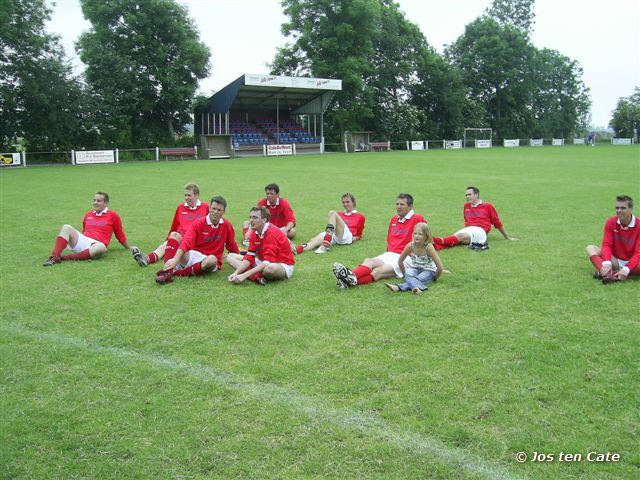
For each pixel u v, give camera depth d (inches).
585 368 160.6
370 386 151.9
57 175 910.4
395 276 264.5
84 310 220.5
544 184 696.4
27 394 149.9
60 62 1401.3
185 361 170.1
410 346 179.5
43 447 126.3
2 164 1184.2
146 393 149.8
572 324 197.2
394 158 1384.1
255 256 260.1
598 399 142.8
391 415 136.6
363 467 117.4
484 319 203.6
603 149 1916.8
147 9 1579.7
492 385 151.0
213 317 210.4
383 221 431.5
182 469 117.6
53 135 1448.1
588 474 114.0
